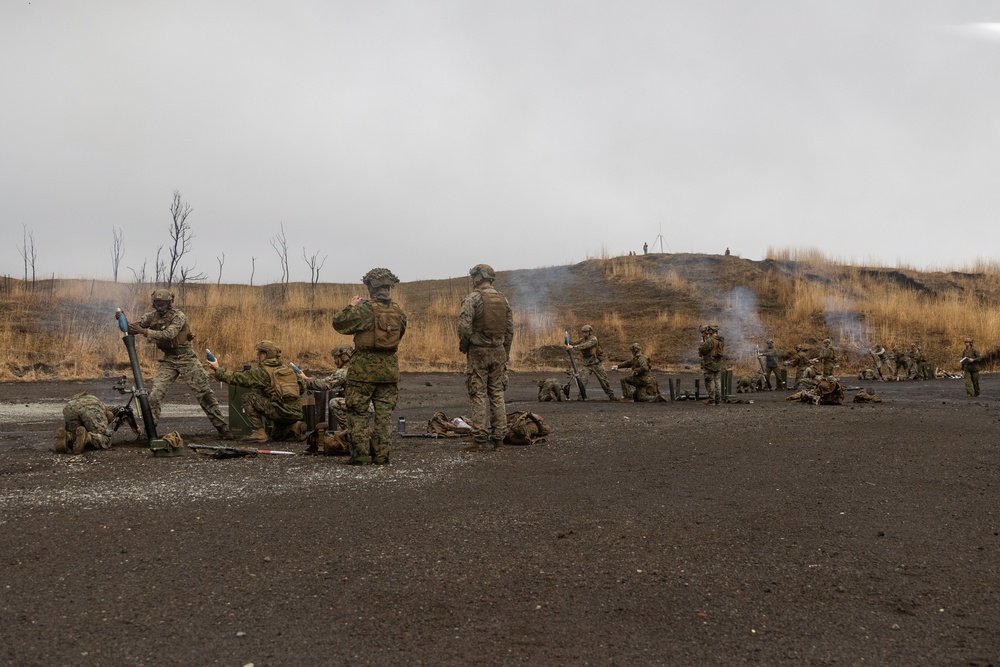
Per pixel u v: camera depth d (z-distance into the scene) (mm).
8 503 6434
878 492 6871
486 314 9445
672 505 6418
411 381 26781
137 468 8156
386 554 5066
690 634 3857
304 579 4598
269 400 10516
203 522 5828
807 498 6656
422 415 15109
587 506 6383
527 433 9961
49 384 21922
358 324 8344
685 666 3521
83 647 3689
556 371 33344
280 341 29391
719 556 5059
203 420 13633
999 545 5289
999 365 36062
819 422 12266
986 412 14266
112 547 5195
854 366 35250
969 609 4172
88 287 33719
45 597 4309
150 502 6480
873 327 38438
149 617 4043
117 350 26438
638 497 6715
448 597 4324
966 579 4629
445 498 6668
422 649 3688
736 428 11508
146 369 25547
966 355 20625
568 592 4406
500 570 4770
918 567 4844
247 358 27688
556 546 5262
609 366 35031
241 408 10688
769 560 4980
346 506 6355
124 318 9883
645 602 4262
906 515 6086
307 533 5535
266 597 4316
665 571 4766
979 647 3711
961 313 38969
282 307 38000
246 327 29422
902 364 31562
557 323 40594
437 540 5383
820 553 5121
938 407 15969
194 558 4973
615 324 39688
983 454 8781
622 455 8969
